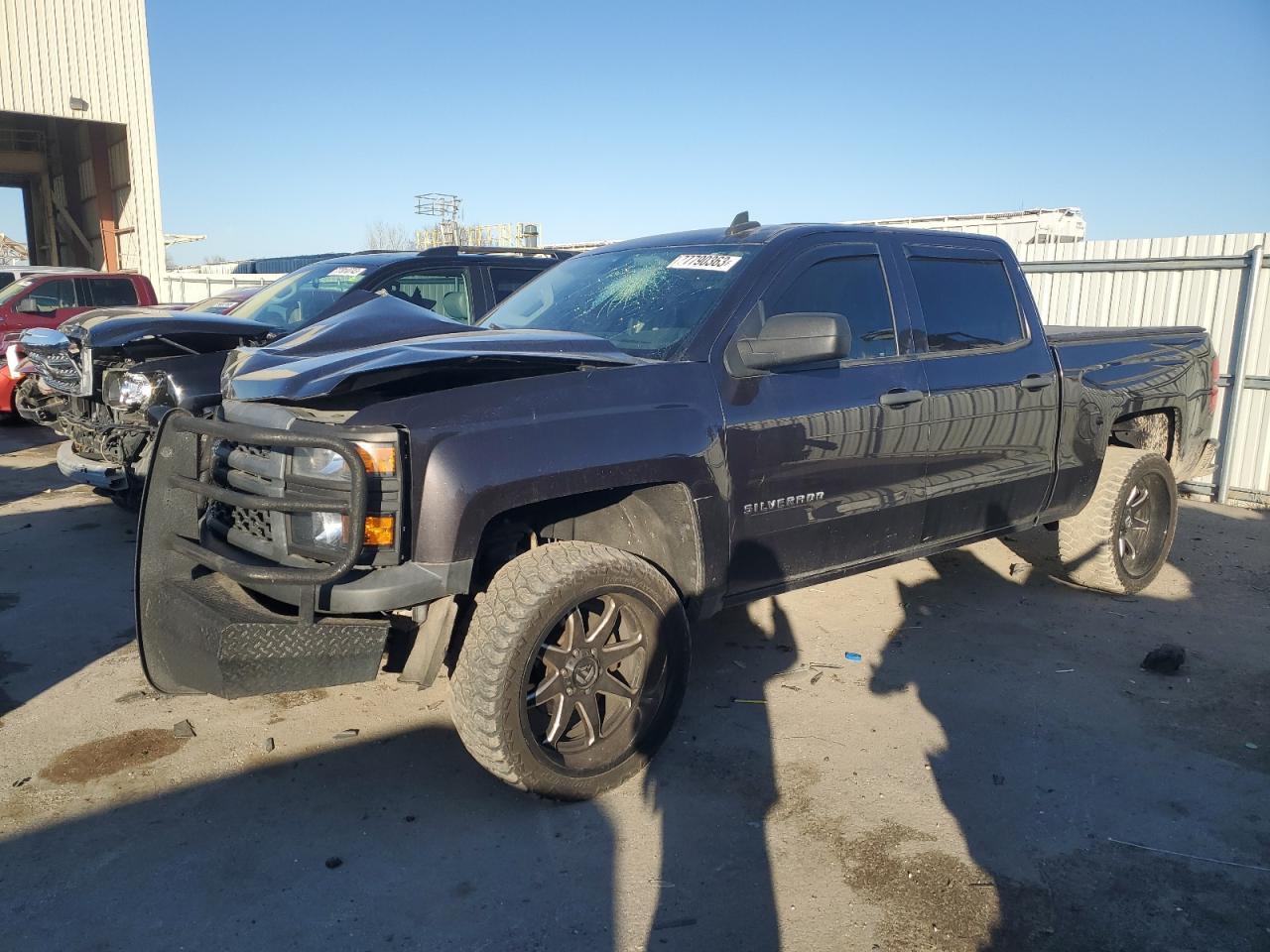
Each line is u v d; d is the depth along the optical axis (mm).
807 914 2787
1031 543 6785
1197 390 5938
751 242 4066
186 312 7309
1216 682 4457
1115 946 2676
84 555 6164
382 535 2906
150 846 3094
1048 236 13727
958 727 3969
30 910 2775
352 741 3805
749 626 5090
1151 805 3398
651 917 2768
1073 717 4078
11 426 11672
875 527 4211
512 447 3041
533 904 2820
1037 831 3225
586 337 3646
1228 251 8656
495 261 7621
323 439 2834
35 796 3371
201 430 3125
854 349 4121
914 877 2963
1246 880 2980
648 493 3541
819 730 3922
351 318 3910
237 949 2631
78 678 4340
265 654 2914
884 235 4395
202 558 3131
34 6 21031
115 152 23953
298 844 3111
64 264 28875
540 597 3059
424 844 3115
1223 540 7047
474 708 3051
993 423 4602
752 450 3639
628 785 3471
